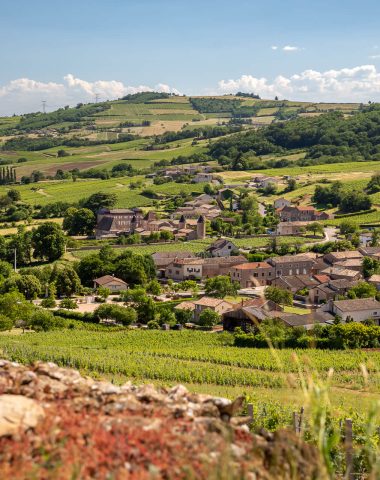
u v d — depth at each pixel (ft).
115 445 30.25
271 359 196.24
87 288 386.11
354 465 49.98
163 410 35.42
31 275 361.51
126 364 188.34
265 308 282.36
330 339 222.48
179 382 174.09
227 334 250.78
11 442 30.40
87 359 192.85
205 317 289.53
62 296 373.81
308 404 32.91
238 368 190.49
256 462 31.86
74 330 275.59
